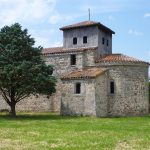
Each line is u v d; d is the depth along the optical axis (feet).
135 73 136.46
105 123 98.89
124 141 60.90
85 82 129.70
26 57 123.44
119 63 134.82
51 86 122.52
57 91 149.38
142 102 137.28
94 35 148.15
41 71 120.16
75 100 131.64
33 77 117.08
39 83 117.08
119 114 134.00
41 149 51.67
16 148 52.60
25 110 157.69
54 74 149.79
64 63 147.64
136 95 135.95
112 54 149.18
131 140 62.18
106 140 61.67
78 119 113.80
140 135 69.97
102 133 73.15
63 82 135.13
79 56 143.23
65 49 154.30
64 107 134.00
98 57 145.48
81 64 142.31
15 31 123.65
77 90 132.36
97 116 127.85
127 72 135.23
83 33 150.82
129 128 84.64
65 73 146.61
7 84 117.70
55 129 80.84
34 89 120.78
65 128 83.35
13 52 118.62
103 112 132.05
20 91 119.24
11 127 85.25
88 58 141.79
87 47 148.46
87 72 134.10
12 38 122.42
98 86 129.70
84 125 91.56
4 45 122.62
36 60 122.31
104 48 153.07
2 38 123.34
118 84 134.92
